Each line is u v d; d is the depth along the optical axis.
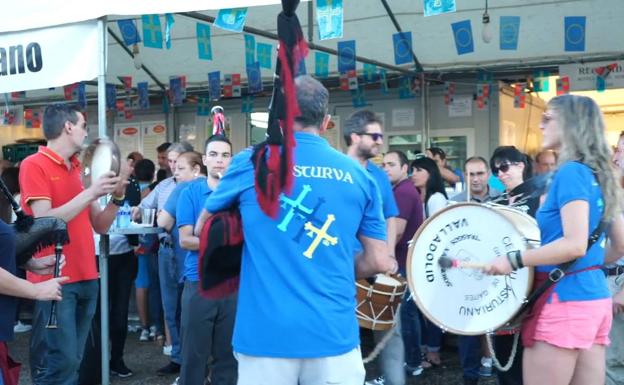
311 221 2.50
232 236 2.59
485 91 9.07
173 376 6.02
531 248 3.21
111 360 6.04
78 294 4.38
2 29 4.99
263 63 8.16
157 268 7.04
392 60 8.73
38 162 4.21
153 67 9.38
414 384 5.67
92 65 4.83
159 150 8.24
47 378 4.26
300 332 2.45
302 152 2.55
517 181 4.71
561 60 8.22
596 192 2.96
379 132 4.43
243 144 10.62
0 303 2.89
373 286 4.60
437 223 3.41
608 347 4.46
